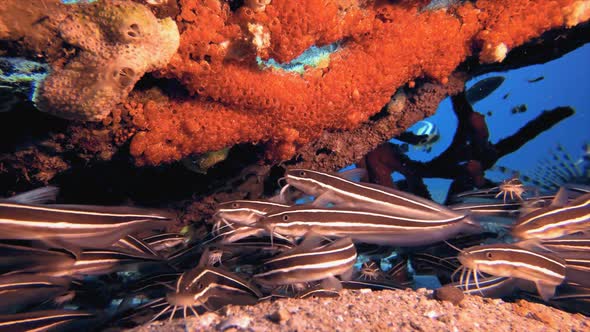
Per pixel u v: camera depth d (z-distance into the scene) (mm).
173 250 409
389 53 350
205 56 281
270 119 332
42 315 276
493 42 374
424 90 427
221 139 324
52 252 283
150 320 280
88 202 368
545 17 379
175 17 261
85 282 335
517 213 404
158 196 391
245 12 274
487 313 273
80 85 237
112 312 313
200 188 402
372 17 334
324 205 356
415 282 508
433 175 576
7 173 304
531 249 315
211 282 283
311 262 309
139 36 236
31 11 220
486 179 559
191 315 293
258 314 248
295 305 264
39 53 232
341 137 427
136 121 287
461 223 352
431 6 363
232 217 353
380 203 358
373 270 425
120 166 333
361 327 234
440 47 373
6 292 268
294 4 279
